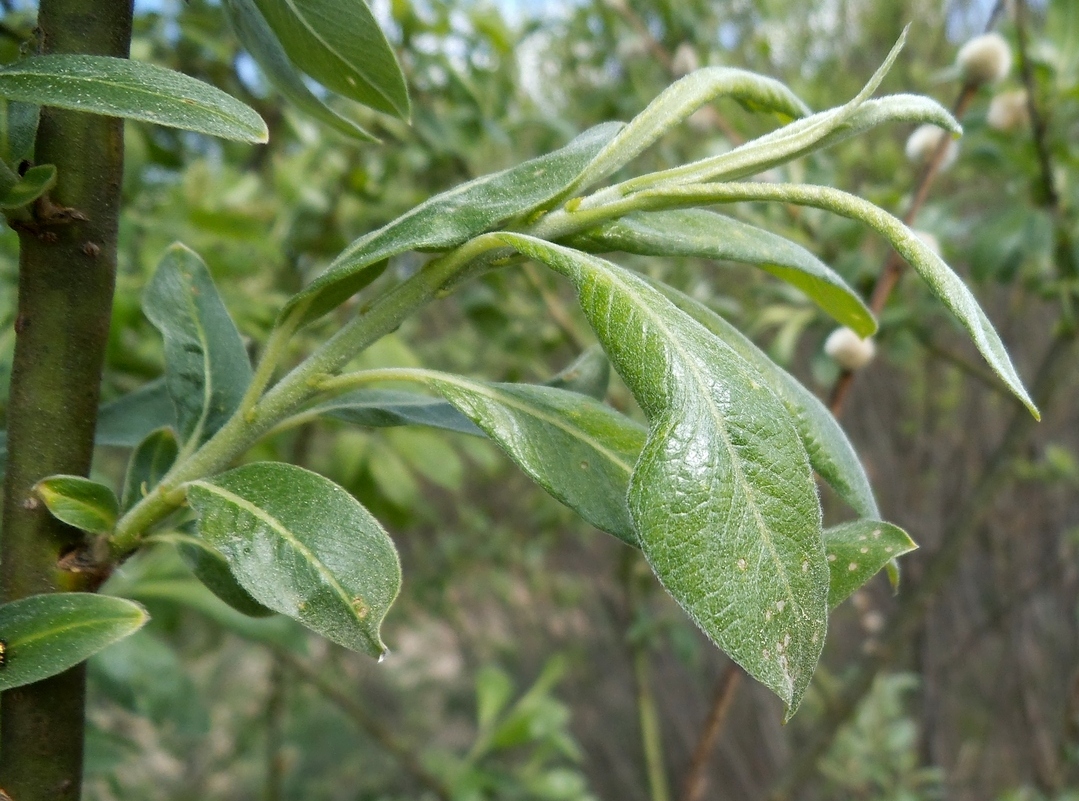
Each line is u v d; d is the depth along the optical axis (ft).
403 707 2.98
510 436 0.33
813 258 0.41
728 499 0.26
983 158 1.11
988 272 1.05
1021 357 1.95
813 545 0.27
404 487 1.18
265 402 0.35
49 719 0.34
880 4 1.97
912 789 1.58
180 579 0.96
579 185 0.34
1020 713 1.96
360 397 0.43
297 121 1.16
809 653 0.26
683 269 1.29
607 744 2.51
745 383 0.28
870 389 2.08
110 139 0.35
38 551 0.34
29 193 0.32
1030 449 1.83
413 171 1.43
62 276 0.34
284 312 0.35
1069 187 1.12
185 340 0.43
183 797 2.26
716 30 1.49
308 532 0.31
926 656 1.78
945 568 1.18
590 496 0.33
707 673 2.26
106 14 0.34
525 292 1.52
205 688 2.70
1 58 0.68
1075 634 1.92
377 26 0.38
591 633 2.66
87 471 0.35
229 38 1.16
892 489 2.02
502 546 2.24
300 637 1.02
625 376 0.28
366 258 0.33
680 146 1.41
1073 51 1.02
